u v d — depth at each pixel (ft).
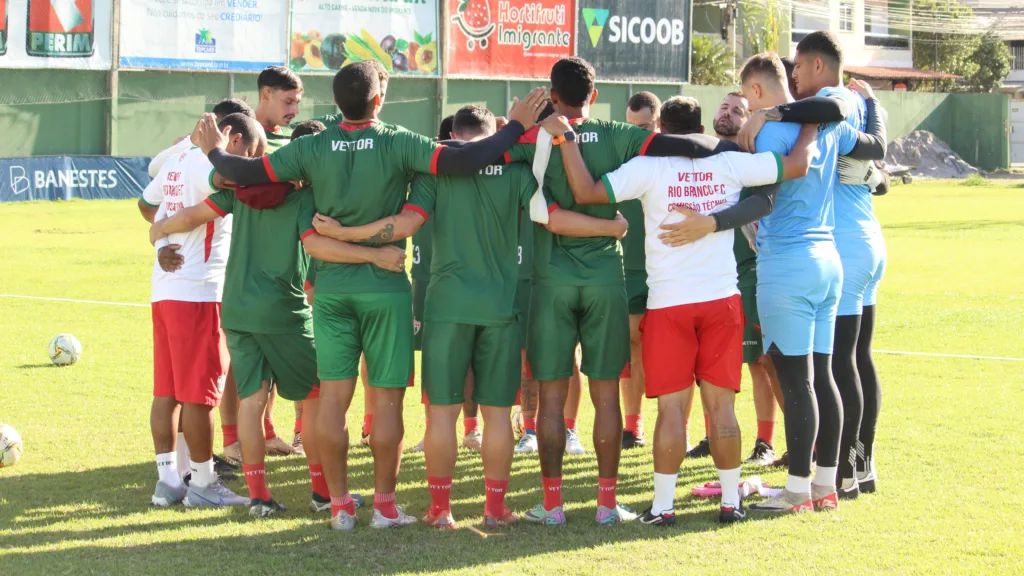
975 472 32.35
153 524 27.84
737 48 309.22
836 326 29.58
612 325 27.61
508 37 221.46
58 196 165.17
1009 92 367.86
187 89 191.01
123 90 184.34
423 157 26.35
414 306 37.09
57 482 32.09
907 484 31.14
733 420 27.37
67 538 26.50
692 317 26.91
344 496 27.30
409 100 214.28
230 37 191.11
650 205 27.12
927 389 45.14
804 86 29.91
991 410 41.04
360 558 24.75
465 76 217.77
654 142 27.04
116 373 48.57
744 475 33.96
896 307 69.05
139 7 182.09
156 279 29.91
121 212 144.56
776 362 28.37
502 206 27.25
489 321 26.91
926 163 288.51
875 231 30.37
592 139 27.35
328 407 26.99
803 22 337.31
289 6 195.93
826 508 28.76
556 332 27.55
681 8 240.73
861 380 30.55
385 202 26.89
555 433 27.61
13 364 50.47
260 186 27.40
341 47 202.90
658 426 27.32
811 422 28.02
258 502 28.84
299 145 27.07
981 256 98.53
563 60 27.71
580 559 24.58
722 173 26.73
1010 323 62.75
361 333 27.40
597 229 26.96
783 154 27.27
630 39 234.99
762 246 28.53
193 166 29.27
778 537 26.20
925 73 343.05
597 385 27.89
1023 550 24.93
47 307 67.82
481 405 27.68
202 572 23.73
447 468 27.30
